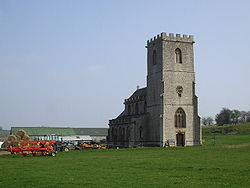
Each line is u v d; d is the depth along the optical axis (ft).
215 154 184.65
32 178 100.48
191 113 320.09
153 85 329.11
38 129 531.50
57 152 231.30
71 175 106.52
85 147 289.33
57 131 545.03
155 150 239.09
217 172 110.32
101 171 116.57
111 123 393.50
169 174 107.24
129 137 339.36
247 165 127.95
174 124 311.68
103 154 208.33
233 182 90.02
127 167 128.67
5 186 87.51
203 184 87.97
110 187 84.69
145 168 124.67
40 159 172.55
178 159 160.04
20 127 522.88
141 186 85.71
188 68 324.60
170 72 317.22
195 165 131.44
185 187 83.97
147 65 342.44
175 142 309.22
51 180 96.27
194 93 322.96
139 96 368.07
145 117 330.75
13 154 212.64
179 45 323.98
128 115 392.06
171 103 313.12
